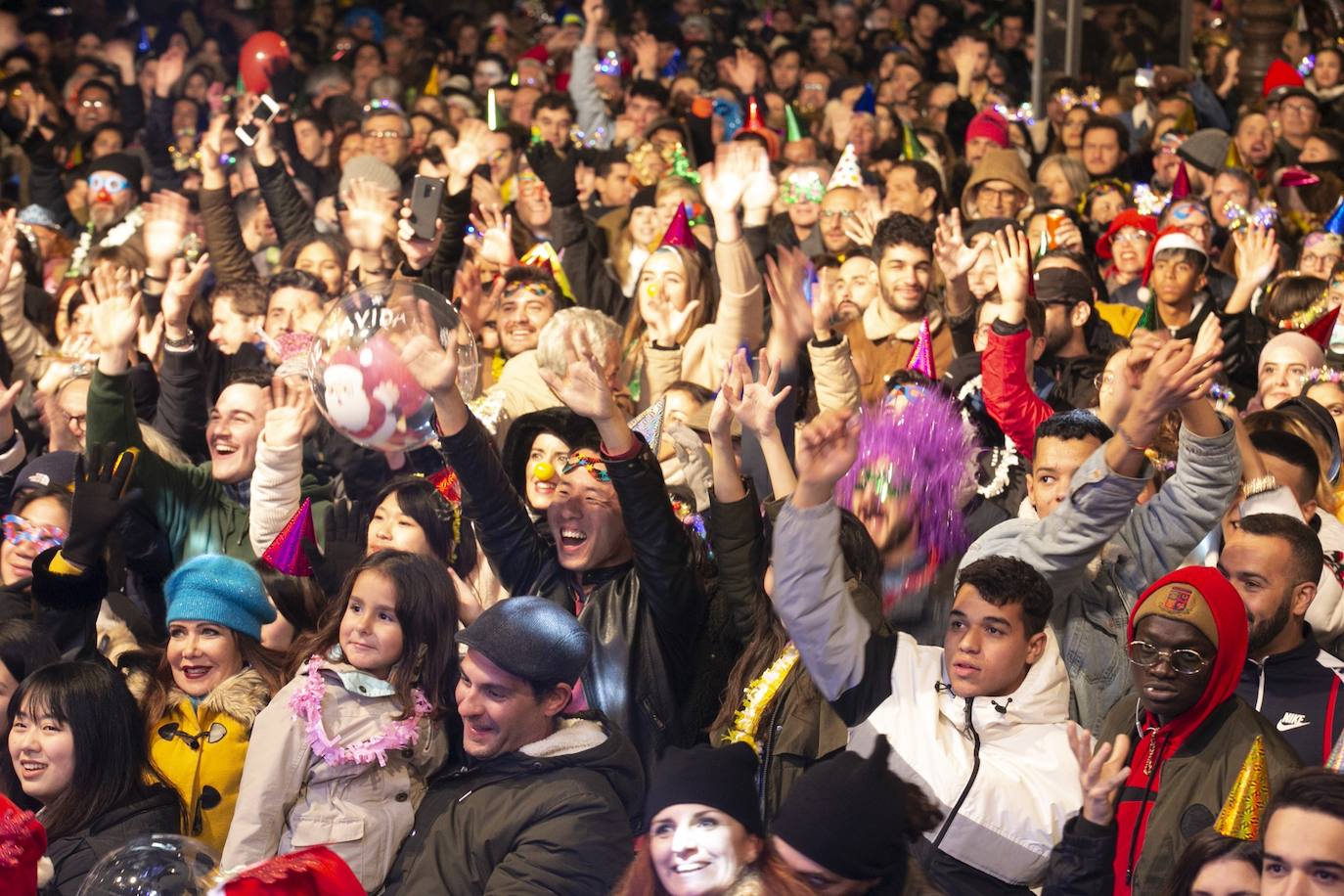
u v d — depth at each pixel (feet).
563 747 12.04
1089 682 13.39
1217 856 9.98
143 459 16.97
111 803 12.93
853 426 11.58
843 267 23.71
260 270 30.91
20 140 41.14
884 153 36.81
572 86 40.06
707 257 27.40
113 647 15.64
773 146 33.88
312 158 36.81
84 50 49.96
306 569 15.26
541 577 14.58
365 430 13.97
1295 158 39.32
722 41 53.11
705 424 17.51
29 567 16.37
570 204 26.21
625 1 55.77
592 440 15.01
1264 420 16.88
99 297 17.62
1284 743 11.55
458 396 14.06
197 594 13.69
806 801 9.14
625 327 23.40
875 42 54.34
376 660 13.05
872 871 9.01
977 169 32.12
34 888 10.53
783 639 13.07
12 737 13.02
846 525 13.08
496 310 22.11
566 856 11.44
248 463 18.21
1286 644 12.91
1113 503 12.83
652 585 13.41
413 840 12.22
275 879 9.46
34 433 22.33
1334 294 23.94
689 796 9.42
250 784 12.58
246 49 43.57
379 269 25.63
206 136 27.32
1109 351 22.03
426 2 57.62
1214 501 13.26
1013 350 17.67
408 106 46.75
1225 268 29.43
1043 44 44.70
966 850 11.46
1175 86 45.09
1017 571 12.00
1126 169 37.58
